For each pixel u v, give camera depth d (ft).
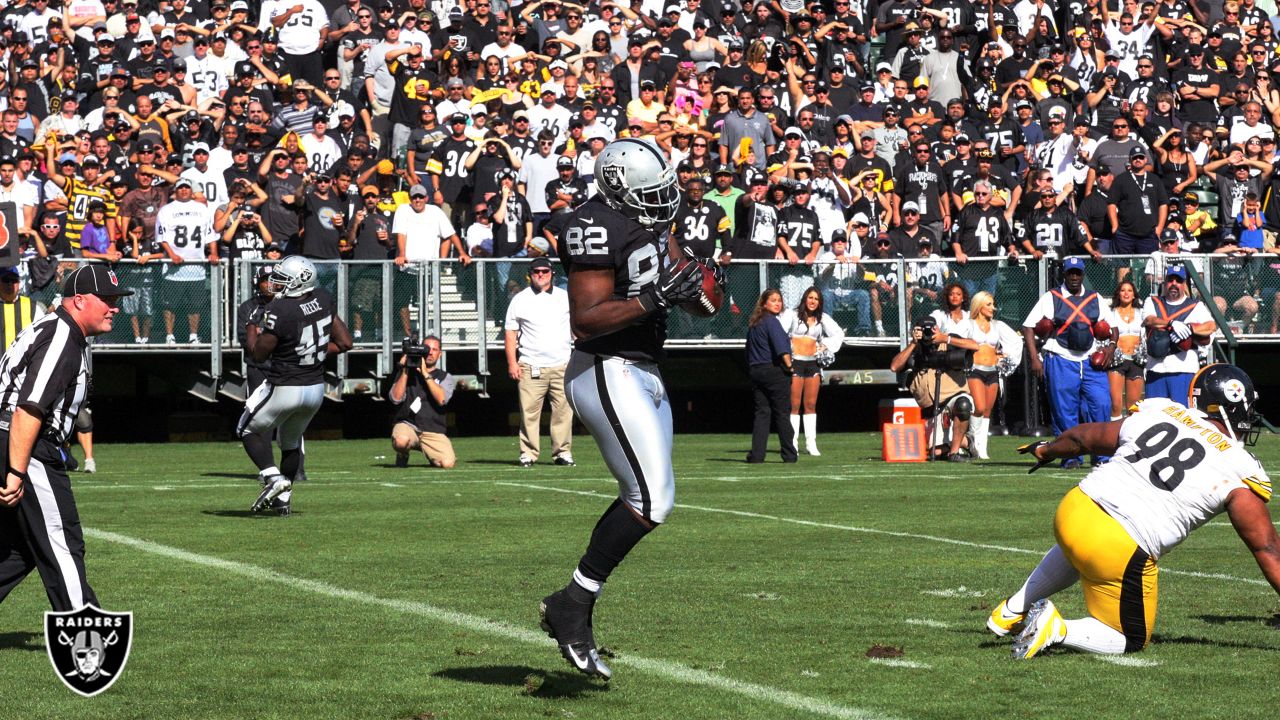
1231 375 31.09
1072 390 78.18
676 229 100.89
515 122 108.88
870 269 104.32
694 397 118.73
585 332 27.84
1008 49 130.82
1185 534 30.86
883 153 114.42
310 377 57.57
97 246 97.86
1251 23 143.43
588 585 28.19
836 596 39.06
